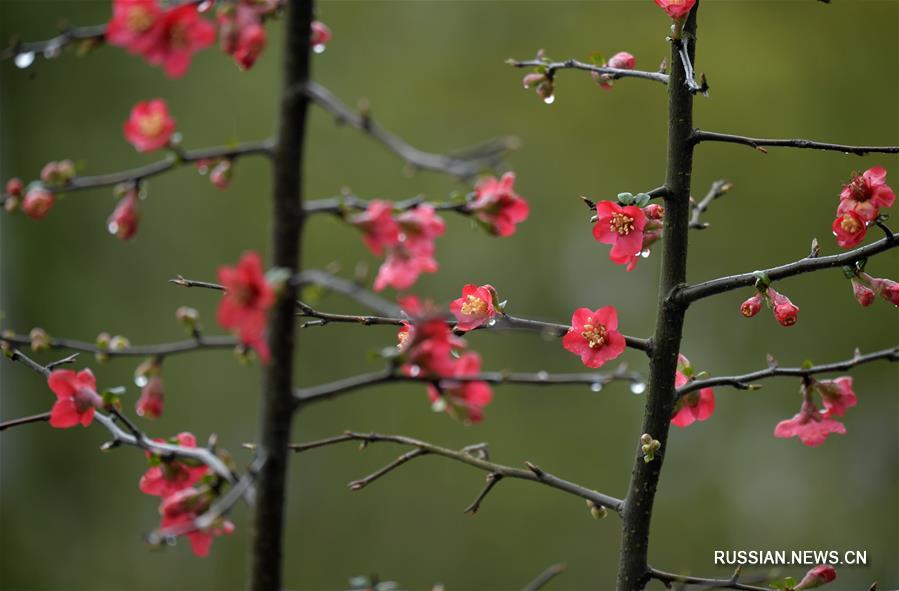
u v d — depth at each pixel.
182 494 2.96
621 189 14.32
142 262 14.53
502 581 12.66
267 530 2.78
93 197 14.70
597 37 15.01
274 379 2.74
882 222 3.69
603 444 13.29
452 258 14.00
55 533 13.29
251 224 14.46
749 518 13.01
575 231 14.30
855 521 12.69
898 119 13.85
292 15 2.78
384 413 13.30
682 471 13.28
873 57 14.25
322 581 12.73
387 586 3.12
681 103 3.83
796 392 13.12
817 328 13.19
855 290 3.73
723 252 13.54
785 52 14.48
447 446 13.15
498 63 15.36
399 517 13.00
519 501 13.01
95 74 15.30
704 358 13.36
